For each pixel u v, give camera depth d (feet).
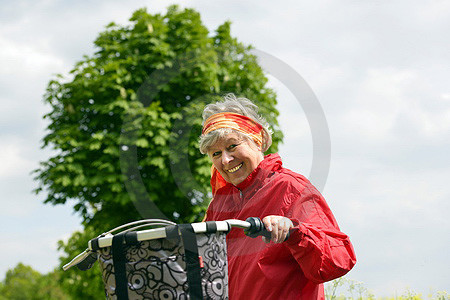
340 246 4.41
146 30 28.17
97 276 42.93
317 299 4.86
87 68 27.45
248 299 4.83
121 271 3.75
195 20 28.19
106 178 25.96
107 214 27.73
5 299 129.18
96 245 3.87
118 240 3.75
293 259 4.83
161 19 28.53
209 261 3.78
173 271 3.68
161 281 3.68
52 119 29.37
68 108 28.76
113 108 26.91
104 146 27.99
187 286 3.67
